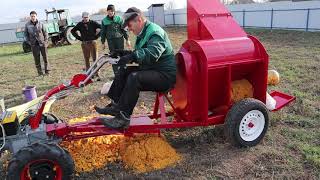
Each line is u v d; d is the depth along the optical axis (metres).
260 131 4.95
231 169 4.41
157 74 4.38
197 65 4.56
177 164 4.55
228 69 4.65
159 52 4.22
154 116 5.18
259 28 25.11
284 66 10.12
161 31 4.36
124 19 4.37
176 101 4.98
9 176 3.75
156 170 4.44
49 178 3.91
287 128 5.50
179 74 4.74
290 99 5.67
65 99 7.79
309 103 6.59
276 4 23.47
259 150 4.84
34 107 4.62
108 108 4.36
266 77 4.93
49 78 10.96
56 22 22.72
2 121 4.20
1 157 4.84
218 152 4.82
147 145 4.66
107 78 9.84
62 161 3.87
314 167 4.37
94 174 4.41
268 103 5.26
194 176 4.30
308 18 21.06
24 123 4.55
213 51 4.53
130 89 4.27
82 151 4.60
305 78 8.61
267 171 4.34
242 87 5.05
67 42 22.98
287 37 18.23
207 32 4.75
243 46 4.77
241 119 4.70
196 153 4.83
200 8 4.98
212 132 5.39
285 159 4.59
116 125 4.30
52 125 4.36
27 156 3.76
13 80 11.02
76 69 12.65
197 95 4.66
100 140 4.72
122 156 4.68
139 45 4.42
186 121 4.79
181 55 4.62
